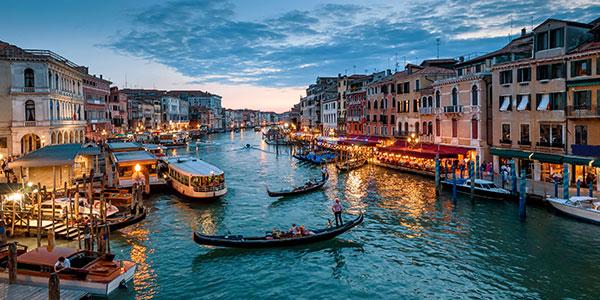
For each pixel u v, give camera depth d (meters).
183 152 74.75
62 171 31.86
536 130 30.27
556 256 18.22
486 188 27.62
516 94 31.70
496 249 19.23
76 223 21.08
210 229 23.42
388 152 47.31
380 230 22.53
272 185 37.88
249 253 19.36
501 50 36.66
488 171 34.31
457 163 37.19
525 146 31.12
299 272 17.44
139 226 23.94
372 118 57.88
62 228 20.75
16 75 41.09
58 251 15.95
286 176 43.62
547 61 29.00
